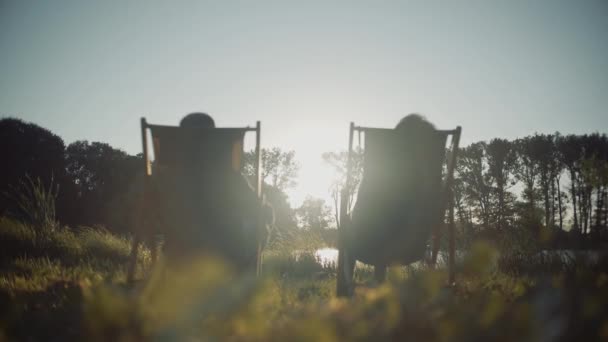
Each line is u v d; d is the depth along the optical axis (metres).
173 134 4.48
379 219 4.78
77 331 2.65
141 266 7.39
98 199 46.00
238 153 4.59
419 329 1.77
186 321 1.71
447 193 4.83
